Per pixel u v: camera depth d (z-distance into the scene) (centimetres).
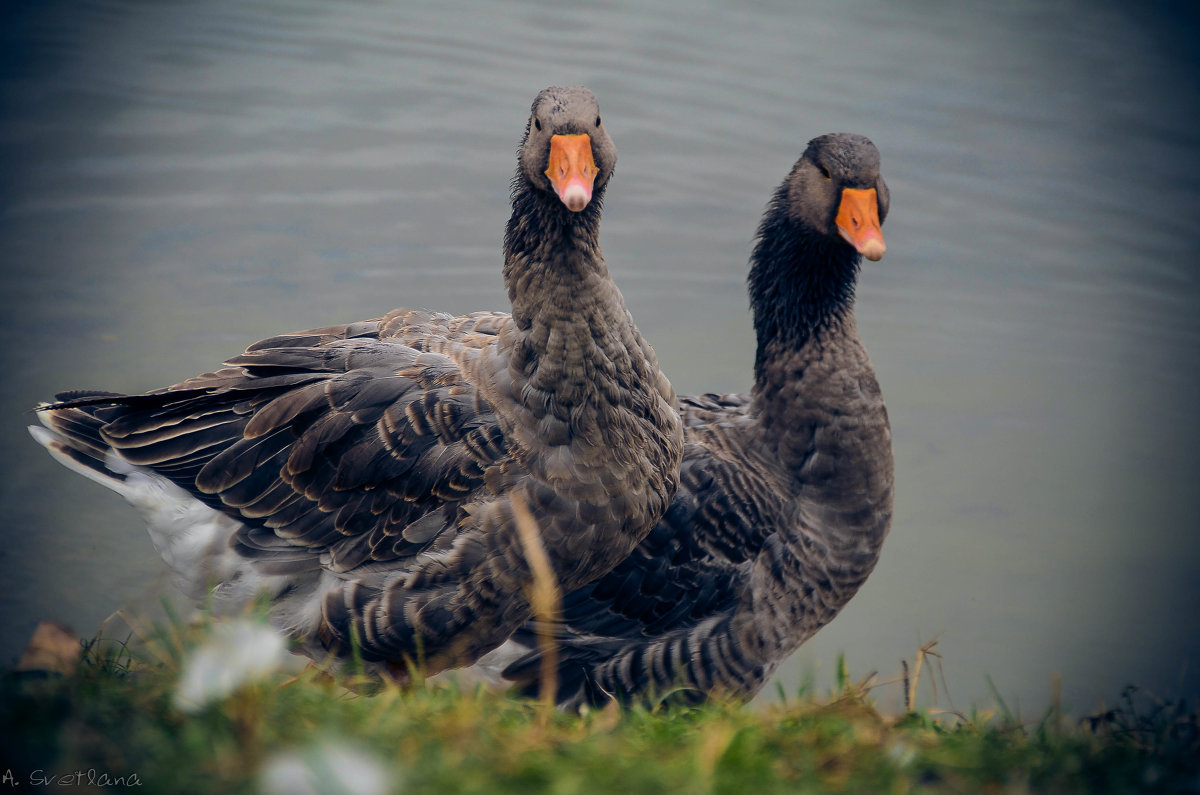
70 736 585
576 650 1066
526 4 2491
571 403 888
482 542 883
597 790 569
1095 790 633
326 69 2239
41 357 1636
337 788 542
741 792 581
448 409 907
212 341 1700
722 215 1952
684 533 1069
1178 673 1231
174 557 943
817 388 1084
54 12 2283
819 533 1089
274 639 698
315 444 907
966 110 2167
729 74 2255
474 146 2067
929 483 1530
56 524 1341
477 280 1853
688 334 1777
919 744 675
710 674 1075
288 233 1902
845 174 1055
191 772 566
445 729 629
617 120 2120
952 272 1903
